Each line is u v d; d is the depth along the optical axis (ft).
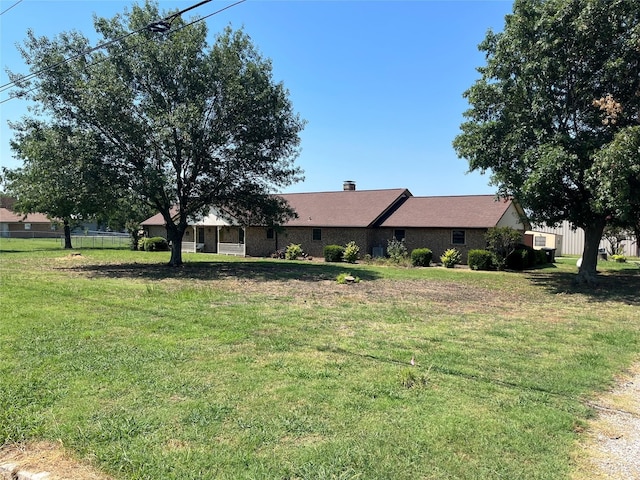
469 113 52.21
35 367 17.84
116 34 58.18
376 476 10.16
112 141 57.88
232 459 10.84
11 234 184.34
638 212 48.73
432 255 84.07
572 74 45.93
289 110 65.72
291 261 85.92
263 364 18.63
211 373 17.34
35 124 57.16
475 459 11.03
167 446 11.50
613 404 15.16
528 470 10.59
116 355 19.61
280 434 12.21
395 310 32.89
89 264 70.64
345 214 95.81
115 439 11.84
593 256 53.06
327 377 17.04
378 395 15.19
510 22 48.32
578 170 43.42
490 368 18.66
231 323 26.84
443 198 95.81
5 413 13.32
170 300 35.22
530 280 57.36
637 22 42.37
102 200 58.18
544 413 13.93
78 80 55.31
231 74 60.18
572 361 20.10
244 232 104.73
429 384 16.42
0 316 27.86
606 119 41.70
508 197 56.75
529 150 44.73
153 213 92.58
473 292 45.19
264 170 65.72
